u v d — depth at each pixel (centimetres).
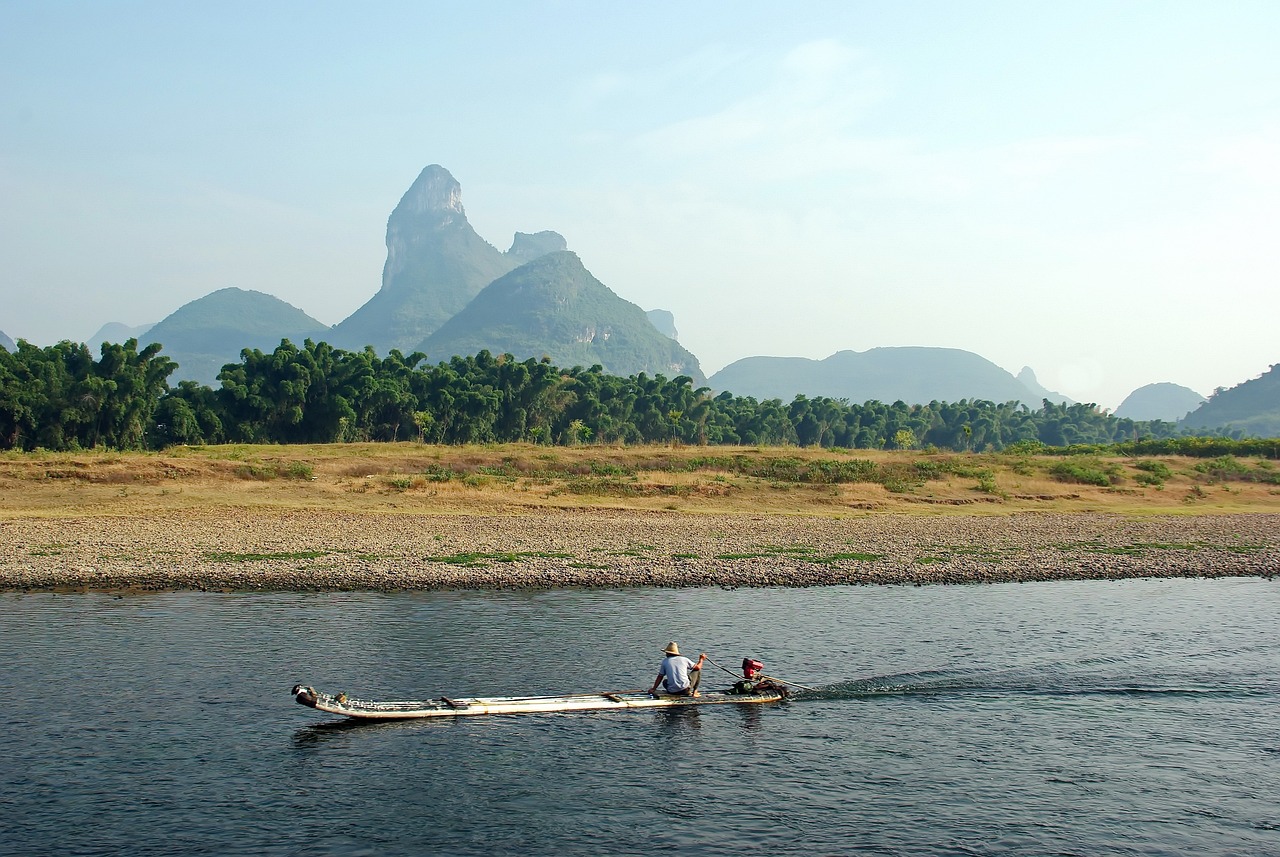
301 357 11469
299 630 2767
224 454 6606
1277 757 1936
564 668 2467
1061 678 2448
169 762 1794
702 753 1925
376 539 4384
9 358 9306
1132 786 1784
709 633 2861
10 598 3111
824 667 2528
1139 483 7219
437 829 1561
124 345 9819
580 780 1777
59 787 1667
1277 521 5881
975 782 1795
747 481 6519
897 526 5353
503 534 4653
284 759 1833
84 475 5588
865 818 1633
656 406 16900
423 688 2277
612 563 3944
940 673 2480
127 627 2752
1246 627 3020
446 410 12675
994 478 7000
